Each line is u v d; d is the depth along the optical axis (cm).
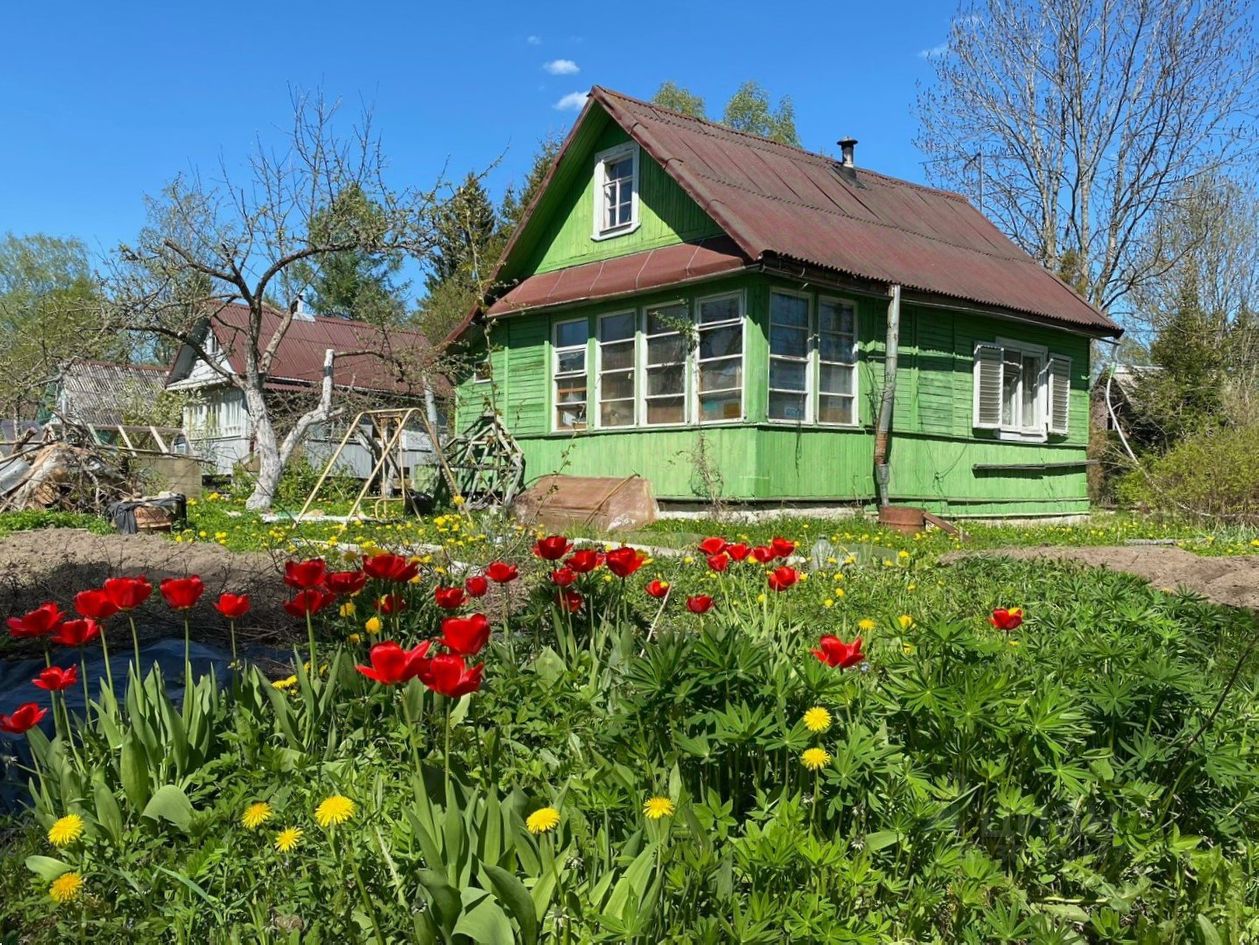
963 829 224
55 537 890
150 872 205
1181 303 2495
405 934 185
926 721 243
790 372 1213
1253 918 199
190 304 1509
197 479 1569
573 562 349
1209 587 666
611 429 1324
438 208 1492
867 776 213
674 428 1235
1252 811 232
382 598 331
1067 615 377
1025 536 1152
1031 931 188
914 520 1111
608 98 1322
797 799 202
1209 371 2380
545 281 1462
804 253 1128
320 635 443
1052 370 1609
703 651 238
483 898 176
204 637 452
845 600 517
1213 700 254
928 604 496
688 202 1268
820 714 207
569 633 338
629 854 189
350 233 1494
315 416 1496
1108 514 1691
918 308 1364
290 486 1531
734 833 215
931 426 1385
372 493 1548
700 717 224
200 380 2817
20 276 4653
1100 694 246
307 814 217
